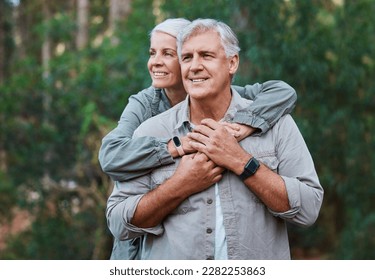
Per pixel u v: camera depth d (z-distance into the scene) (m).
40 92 11.05
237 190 2.41
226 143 2.37
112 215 2.48
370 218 9.55
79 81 10.48
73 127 10.87
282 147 2.48
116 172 2.48
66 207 10.76
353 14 9.12
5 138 10.93
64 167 11.07
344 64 9.06
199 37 2.38
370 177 9.67
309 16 8.73
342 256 9.89
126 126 2.76
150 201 2.39
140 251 2.72
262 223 2.41
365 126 9.61
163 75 2.87
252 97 2.81
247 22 8.52
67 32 15.70
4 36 14.44
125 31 11.54
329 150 9.48
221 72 2.41
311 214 2.42
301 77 8.73
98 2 19.08
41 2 19.03
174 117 2.58
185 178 2.35
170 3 9.15
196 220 2.40
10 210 11.05
